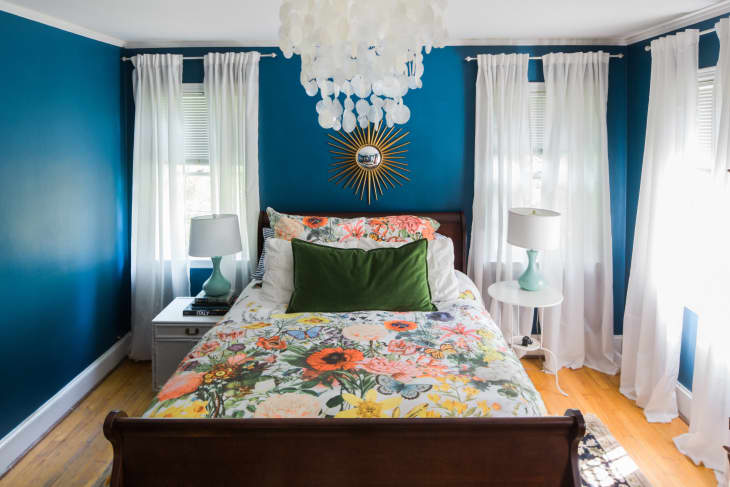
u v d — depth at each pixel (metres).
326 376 2.26
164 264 4.17
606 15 3.14
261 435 1.78
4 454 2.82
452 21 3.33
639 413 3.40
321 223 3.72
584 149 3.92
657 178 3.32
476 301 3.35
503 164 3.97
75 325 3.54
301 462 1.80
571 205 3.94
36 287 3.12
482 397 2.11
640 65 3.79
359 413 2.00
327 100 1.89
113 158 4.00
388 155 4.12
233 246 3.70
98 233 3.81
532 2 2.87
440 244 3.53
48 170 3.21
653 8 2.98
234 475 1.81
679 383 3.43
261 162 4.14
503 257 4.08
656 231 3.35
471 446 1.81
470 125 4.07
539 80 3.98
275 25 3.38
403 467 1.81
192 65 4.06
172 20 3.25
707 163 3.11
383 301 3.11
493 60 3.88
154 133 3.97
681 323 3.21
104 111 3.85
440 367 2.35
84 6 2.91
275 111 4.09
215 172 4.05
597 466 2.84
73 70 3.44
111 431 1.75
